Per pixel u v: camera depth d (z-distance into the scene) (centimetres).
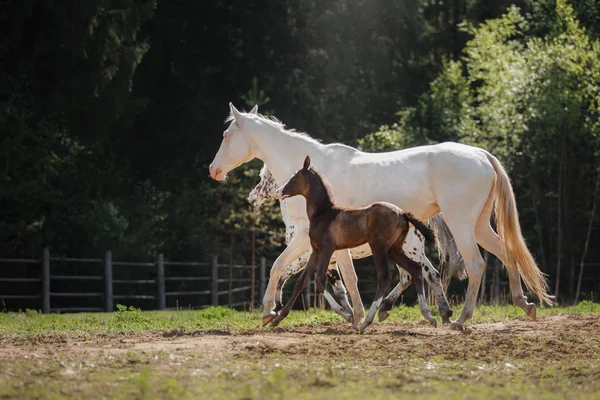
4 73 2575
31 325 1351
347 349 926
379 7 3819
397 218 1052
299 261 1423
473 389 718
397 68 3878
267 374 762
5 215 2497
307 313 1609
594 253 3125
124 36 2884
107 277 2247
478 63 2848
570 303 2462
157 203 2959
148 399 657
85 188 2734
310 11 3566
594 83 2586
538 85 2586
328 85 3675
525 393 707
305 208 1189
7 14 2583
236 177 2744
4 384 728
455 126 2898
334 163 1193
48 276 2155
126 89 2889
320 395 661
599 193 2933
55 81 2761
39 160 2545
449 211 1138
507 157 2641
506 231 1170
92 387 710
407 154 1166
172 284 2833
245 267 2641
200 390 690
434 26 4050
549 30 3044
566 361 895
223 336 1050
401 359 876
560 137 2748
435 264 2578
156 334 1103
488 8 3872
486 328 1173
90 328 1288
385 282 1059
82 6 2656
